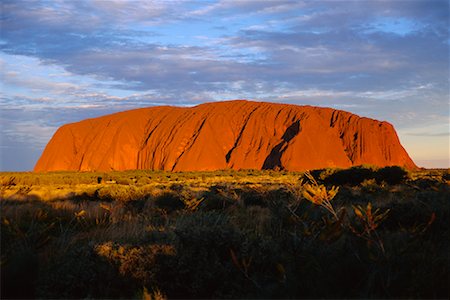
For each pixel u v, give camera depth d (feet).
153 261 21.67
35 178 195.72
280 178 219.00
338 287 18.84
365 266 19.62
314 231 23.03
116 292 20.33
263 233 27.04
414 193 45.65
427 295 18.10
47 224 30.81
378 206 32.76
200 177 252.21
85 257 21.59
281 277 19.30
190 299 20.24
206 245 21.70
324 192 28.45
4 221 26.68
